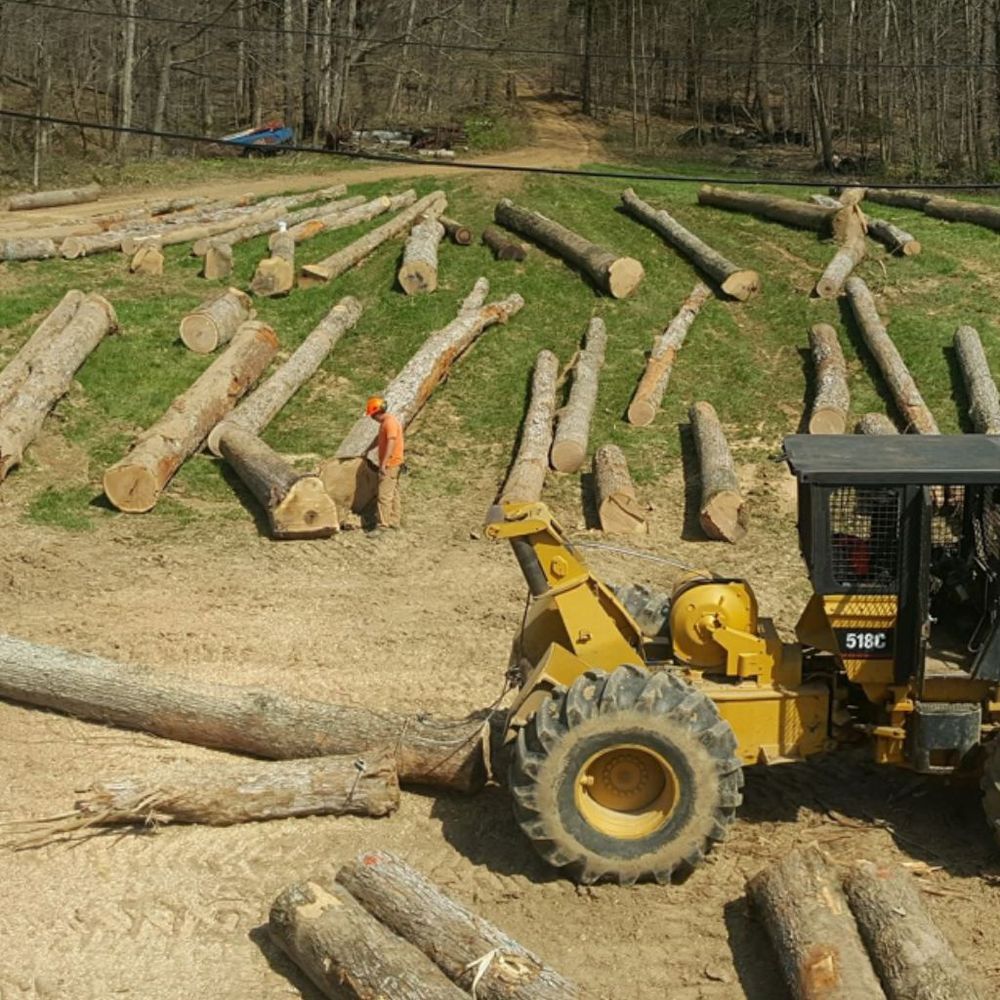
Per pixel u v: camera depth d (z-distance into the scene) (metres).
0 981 7.59
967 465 8.30
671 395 21.84
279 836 9.13
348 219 30.55
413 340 23.95
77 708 10.77
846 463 8.41
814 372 22.56
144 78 57.09
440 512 17.67
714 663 9.12
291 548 16.12
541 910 8.27
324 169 42.66
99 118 56.34
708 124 64.75
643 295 26.39
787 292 26.08
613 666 8.99
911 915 7.40
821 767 10.07
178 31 54.88
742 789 9.70
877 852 8.87
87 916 8.23
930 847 8.95
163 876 8.66
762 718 8.84
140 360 22.05
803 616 9.17
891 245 28.17
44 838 8.95
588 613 9.05
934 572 8.88
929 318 24.39
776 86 69.25
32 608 13.70
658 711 8.19
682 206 32.78
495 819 9.37
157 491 17.11
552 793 8.25
